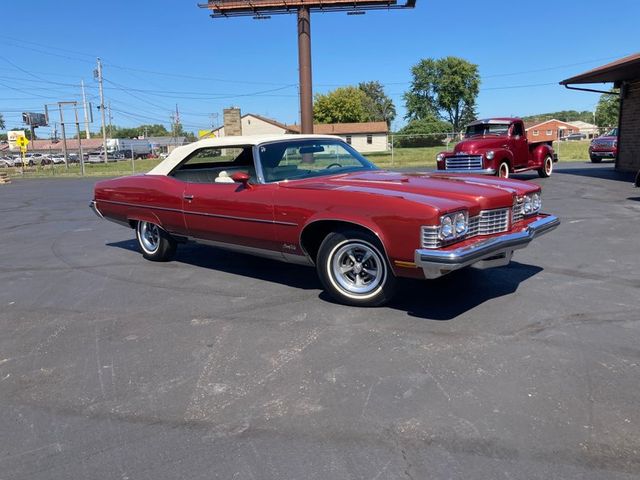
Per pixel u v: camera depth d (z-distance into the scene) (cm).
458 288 484
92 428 274
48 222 1062
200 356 358
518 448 243
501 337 370
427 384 306
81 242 812
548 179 1509
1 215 1213
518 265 564
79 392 314
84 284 554
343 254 436
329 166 536
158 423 276
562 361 331
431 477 225
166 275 577
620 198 1069
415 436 255
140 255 691
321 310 438
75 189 1978
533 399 286
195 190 541
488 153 1370
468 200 404
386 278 414
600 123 8981
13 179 3014
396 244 389
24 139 3747
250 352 361
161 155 7375
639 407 276
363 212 403
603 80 1633
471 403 284
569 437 251
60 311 465
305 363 340
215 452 249
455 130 8156
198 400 299
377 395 296
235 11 1955
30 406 299
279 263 612
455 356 342
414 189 426
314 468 234
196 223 546
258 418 277
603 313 413
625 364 325
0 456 251
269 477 229
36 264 660
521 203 451
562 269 545
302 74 1983
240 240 509
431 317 412
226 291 505
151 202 595
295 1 1900
